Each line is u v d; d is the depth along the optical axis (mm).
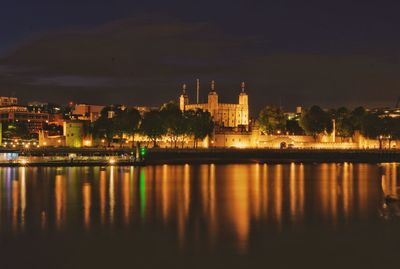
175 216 92500
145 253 67250
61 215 92938
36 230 79875
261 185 149625
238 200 114625
